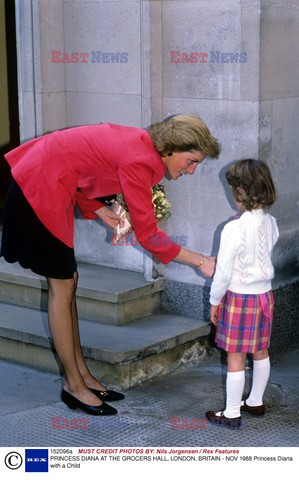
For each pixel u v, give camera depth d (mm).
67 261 3750
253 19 4250
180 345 4535
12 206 3756
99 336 4457
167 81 4652
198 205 4676
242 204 3682
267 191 3637
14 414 3959
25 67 5020
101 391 4105
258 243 3670
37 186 3672
